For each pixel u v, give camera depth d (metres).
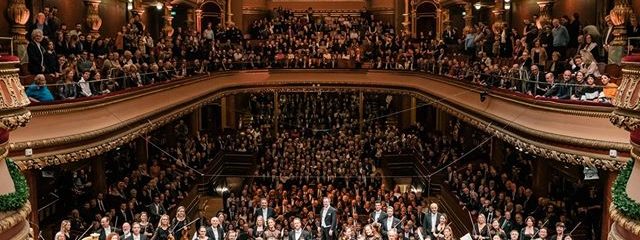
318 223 16.52
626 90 6.58
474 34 24.11
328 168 26.02
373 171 26.50
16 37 14.28
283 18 37.34
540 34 17.81
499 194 18.45
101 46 18.95
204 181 26.09
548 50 17.27
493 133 17.27
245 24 40.00
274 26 36.50
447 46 28.61
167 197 20.44
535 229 14.91
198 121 33.94
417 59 30.48
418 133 32.66
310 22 38.00
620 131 12.21
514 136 15.52
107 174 21.42
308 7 41.03
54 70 14.84
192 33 29.38
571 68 15.39
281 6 41.19
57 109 13.16
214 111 36.75
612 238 6.67
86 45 18.61
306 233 15.38
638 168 6.39
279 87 32.81
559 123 13.60
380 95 37.47
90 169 20.23
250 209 20.55
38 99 12.84
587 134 12.80
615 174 12.73
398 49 33.09
